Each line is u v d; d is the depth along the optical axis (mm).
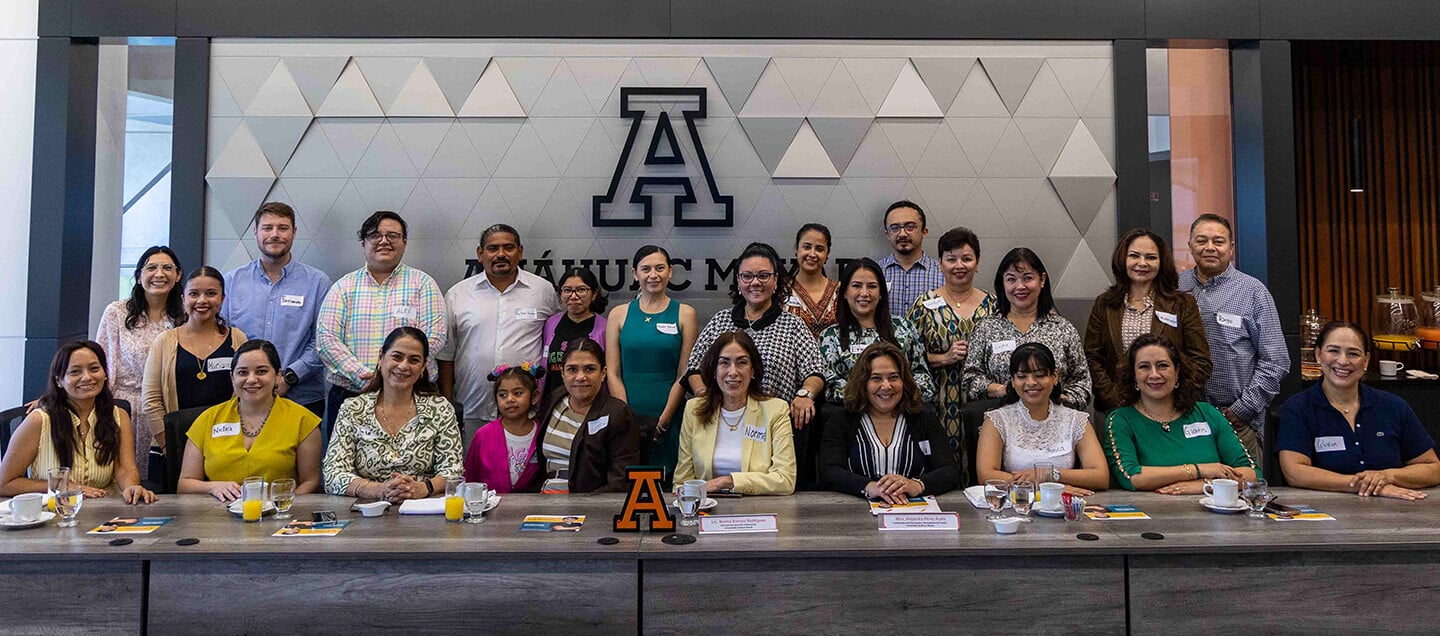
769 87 4684
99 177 4812
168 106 6926
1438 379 4695
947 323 3695
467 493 2426
